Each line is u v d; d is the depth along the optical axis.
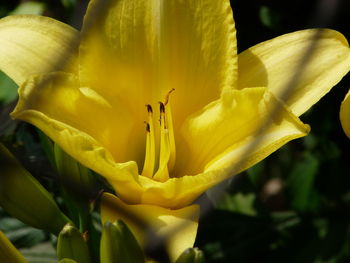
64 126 0.38
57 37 0.41
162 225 0.39
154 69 0.42
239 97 0.40
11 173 0.41
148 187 0.39
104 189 0.42
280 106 0.39
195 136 0.42
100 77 0.41
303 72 0.41
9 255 0.39
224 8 0.41
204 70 0.42
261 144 0.39
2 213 0.49
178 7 0.42
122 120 0.41
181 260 0.38
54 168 0.42
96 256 0.42
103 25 0.41
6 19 0.42
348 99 0.39
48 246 0.49
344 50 0.41
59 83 0.40
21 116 0.38
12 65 0.41
